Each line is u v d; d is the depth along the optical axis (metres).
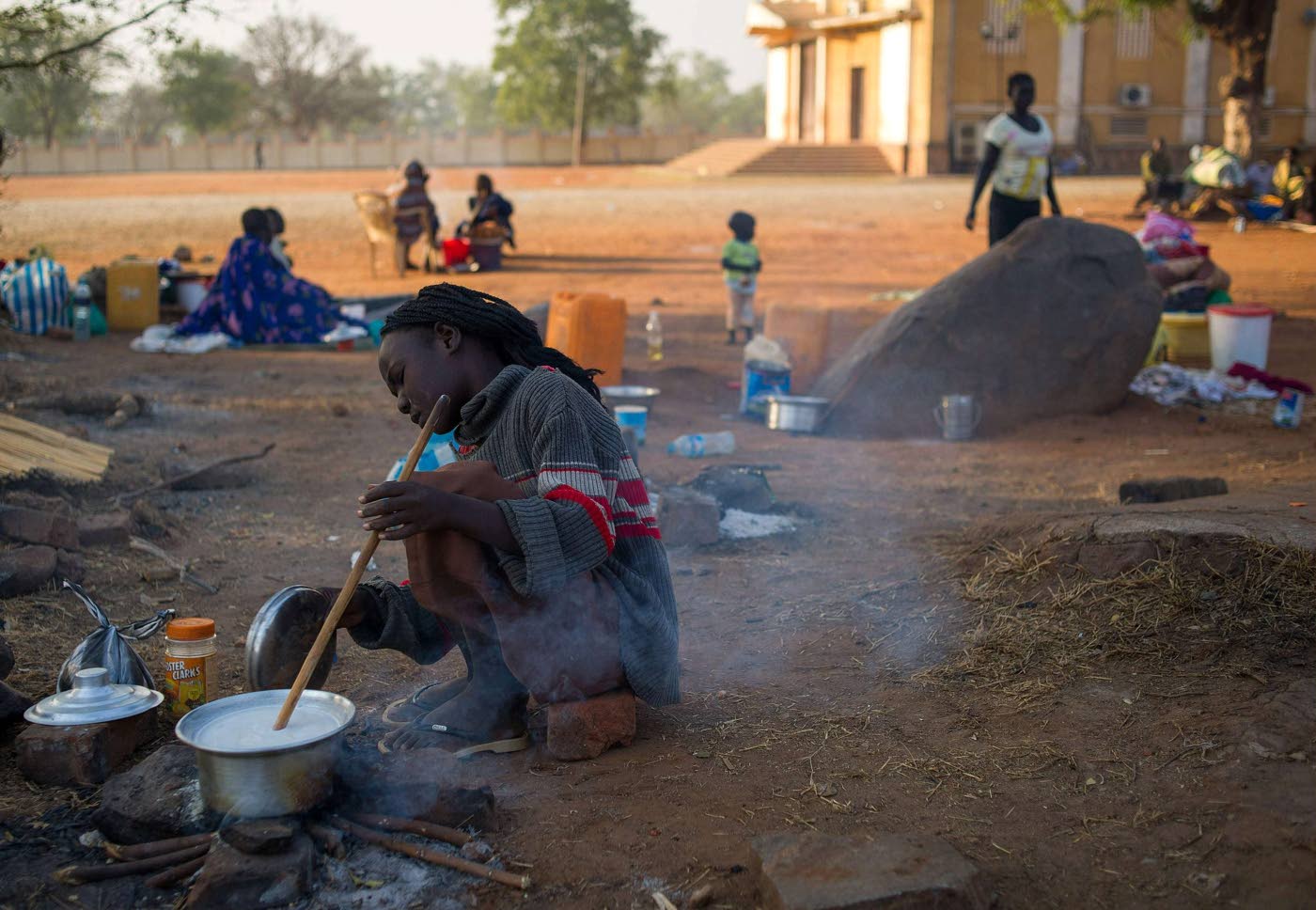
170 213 34.41
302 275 20.61
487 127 122.69
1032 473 7.54
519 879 2.69
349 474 7.35
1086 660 3.84
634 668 3.38
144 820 2.82
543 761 3.33
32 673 3.92
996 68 46.38
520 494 3.10
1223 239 24.33
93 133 69.25
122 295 14.20
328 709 2.98
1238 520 4.33
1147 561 4.27
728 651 4.30
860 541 5.80
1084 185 40.38
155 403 9.53
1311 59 47.09
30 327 13.48
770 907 2.51
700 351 13.16
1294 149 27.75
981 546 5.06
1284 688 3.39
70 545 5.21
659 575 3.44
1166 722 3.34
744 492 6.33
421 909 2.61
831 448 8.38
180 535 5.83
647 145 68.56
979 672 3.89
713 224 29.06
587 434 3.19
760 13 51.34
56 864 2.77
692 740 3.49
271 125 86.38
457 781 2.94
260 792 2.70
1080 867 2.71
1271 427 8.82
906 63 46.56
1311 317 14.98
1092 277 9.19
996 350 8.95
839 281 19.16
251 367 11.83
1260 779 2.97
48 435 6.64
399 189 20.12
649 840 2.88
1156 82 47.41
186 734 2.79
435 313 3.21
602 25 68.12
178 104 74.38
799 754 3.37
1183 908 2.53
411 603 3.47
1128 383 9.36
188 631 3.55
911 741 3.43
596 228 28.39
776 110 55.62
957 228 27.00
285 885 2.59
